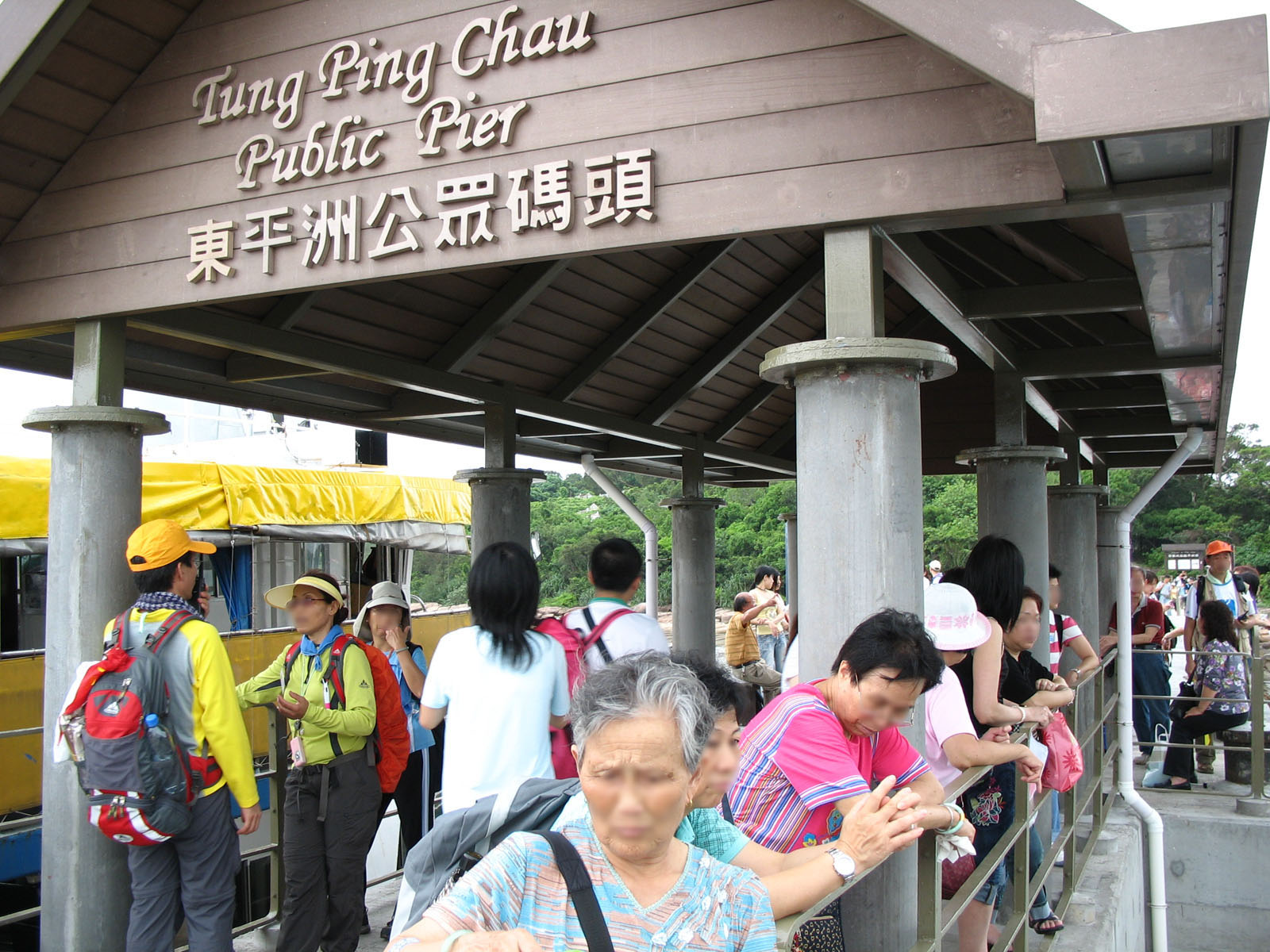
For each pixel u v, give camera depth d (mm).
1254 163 2613
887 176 2951
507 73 3465
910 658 2336
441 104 3539
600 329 6285
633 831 1477
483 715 2830
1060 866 5430
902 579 2920
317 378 6141
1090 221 3943
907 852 2908
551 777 2869
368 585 9867
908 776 2568
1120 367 5496
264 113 3838
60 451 3982
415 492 9875
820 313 7828
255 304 4660
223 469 7906
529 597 2912
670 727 1483
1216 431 8172
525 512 6215
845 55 3020
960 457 5797
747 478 11164
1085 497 8227
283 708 3816
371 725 3953
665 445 8445
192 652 3498
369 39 3682
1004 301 4555
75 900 3783
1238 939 6547
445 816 2412
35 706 6754
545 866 1538
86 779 3346
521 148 3424
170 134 3988
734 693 2049
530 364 6254
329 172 3703
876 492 2920
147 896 3549
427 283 5059
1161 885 5957
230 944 3635
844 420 2955
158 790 3332
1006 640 3916
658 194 3223
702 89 3188
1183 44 2354
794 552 11680
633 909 1534
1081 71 2428
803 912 1834
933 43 2664
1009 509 5625
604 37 3326
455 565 26375
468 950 1316
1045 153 2795
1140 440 10367
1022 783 3385
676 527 8625
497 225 3443
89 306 4070
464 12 3539
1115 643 7363
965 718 3250
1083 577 8188
